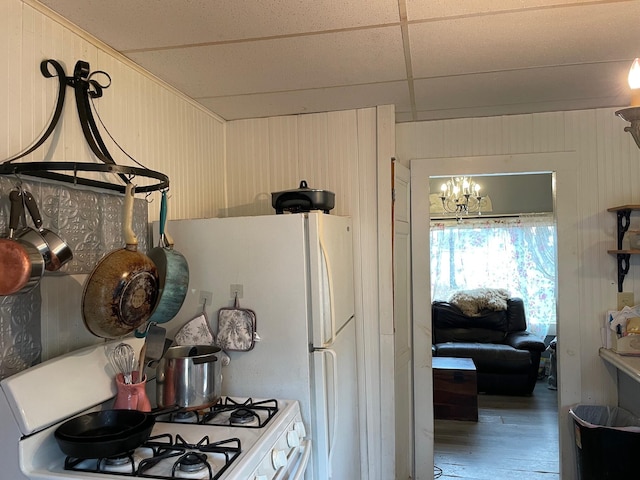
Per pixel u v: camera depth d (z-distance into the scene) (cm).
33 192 131
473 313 545
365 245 263
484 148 280
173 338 189
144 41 166
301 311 180
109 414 133
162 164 206
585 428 248
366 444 264
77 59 154
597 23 159
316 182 268
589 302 268
